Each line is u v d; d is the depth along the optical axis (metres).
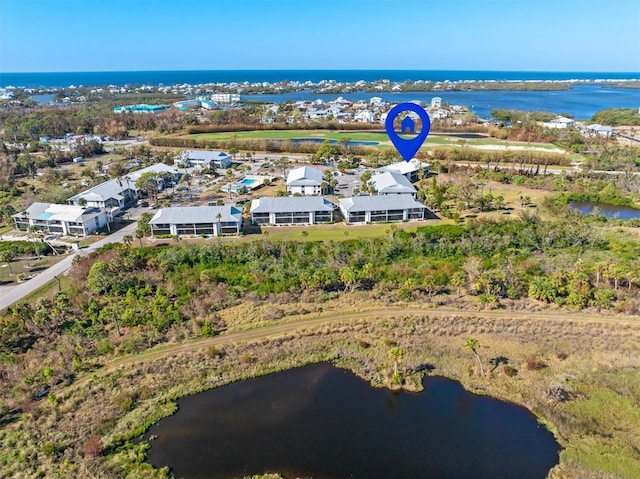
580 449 49.56
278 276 85.88
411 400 57.88
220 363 64.62
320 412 56.00
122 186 136.75
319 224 115.88
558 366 62.72
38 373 61.34
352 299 80.12
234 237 107.00
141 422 54.34
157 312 73.69
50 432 52.19
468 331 70.62
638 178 145.62
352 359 65.94
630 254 90.81
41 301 74.75
